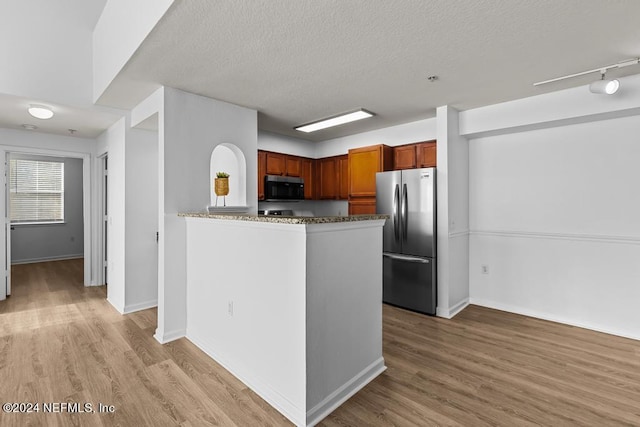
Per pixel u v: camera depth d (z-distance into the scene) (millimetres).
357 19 1858
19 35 2842
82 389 2074
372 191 4355
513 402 1962
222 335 2451
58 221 6797
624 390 2080
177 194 2895
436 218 3574
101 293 4328
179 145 2912
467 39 2098
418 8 1760
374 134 4633
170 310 2861
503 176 3684
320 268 1857
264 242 2041
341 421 1803
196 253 2797
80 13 2988
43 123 3809
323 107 3518
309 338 1782
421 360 2498
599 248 3080
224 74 2605
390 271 3869
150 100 3051
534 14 1820
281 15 1810
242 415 1851
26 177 6465
